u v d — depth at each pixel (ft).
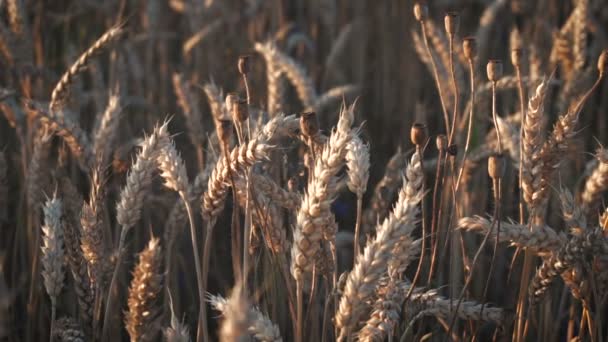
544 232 3.45
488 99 4.44
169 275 4.05
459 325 4.02
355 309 3.08
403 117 6.31
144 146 3.43
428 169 4.31
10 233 4.50
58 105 4.03
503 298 4.40
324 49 7.39
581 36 4.58
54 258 3.50
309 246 3.14
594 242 3.38
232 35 6.68
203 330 3.39
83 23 6.24
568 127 3.47
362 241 3.84
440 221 3.58
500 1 5.78
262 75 6.03
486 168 4.39
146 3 6.45
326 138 3.44
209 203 3.41
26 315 4.33
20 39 4.51
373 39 7.84
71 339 3.58
